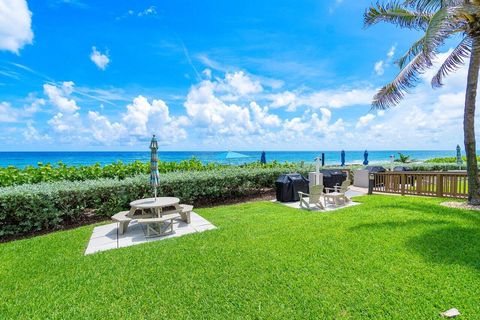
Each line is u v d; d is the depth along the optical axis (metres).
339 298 2.84
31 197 5.89
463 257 3.73
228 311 2.70
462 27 6.46
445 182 8.80
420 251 3.99
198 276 3.46
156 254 4.26
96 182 7.25
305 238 4.79
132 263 3.95
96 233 5.72
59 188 6.43
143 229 5.99
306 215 6.82
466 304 2.65
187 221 6.33
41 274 3.70
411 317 2.49
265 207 8.14
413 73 7.64
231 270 3.60
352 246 4.31
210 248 4.45
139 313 2.72
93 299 3.01
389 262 3.65
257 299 2.89
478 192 7.18
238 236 5.06
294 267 3.62
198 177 8.45
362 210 7.08
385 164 17.14
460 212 6.38
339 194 8.26
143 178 7.81
